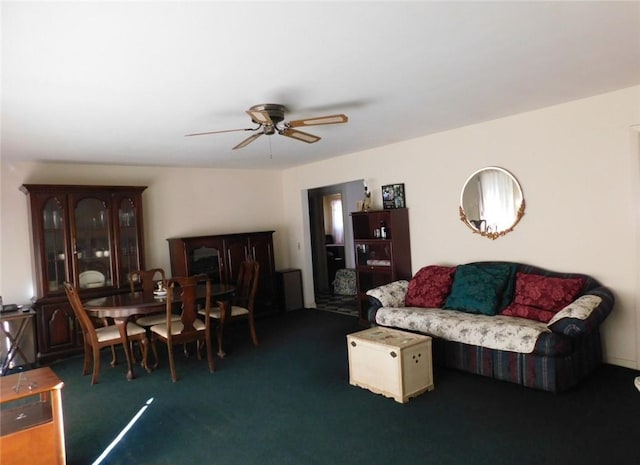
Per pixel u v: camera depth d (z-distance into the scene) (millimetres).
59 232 4781
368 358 3412
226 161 5770
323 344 4789
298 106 3330
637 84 3344
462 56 2539
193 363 4359
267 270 6375
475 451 2451
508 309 3795
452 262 4762
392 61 2543
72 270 4789
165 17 1835
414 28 2121
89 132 3725
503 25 2156
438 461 2377
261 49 2238
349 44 2252
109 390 3715
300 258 6926
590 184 3686
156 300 4168
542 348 3107
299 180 6789
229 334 5426
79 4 1687
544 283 3721
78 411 3305
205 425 2975
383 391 3307
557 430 2619
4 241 4738
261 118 2959
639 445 2402
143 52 2178
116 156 4918
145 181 5758
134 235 5262
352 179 5855
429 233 4961
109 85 2621
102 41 2025
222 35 2045
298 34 2092
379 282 5637
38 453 2352
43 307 4609
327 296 7848
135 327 4219
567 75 3008
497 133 4270
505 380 3389
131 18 1824
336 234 8586
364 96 3199
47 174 5016
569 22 2162
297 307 6738
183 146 4566
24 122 3291
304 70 2584
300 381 3703
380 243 5211
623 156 3488
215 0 1722
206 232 6301
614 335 3629
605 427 2617
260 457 2527
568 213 3834
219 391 3572
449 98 3404
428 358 3336
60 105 2939
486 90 3252
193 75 2547
